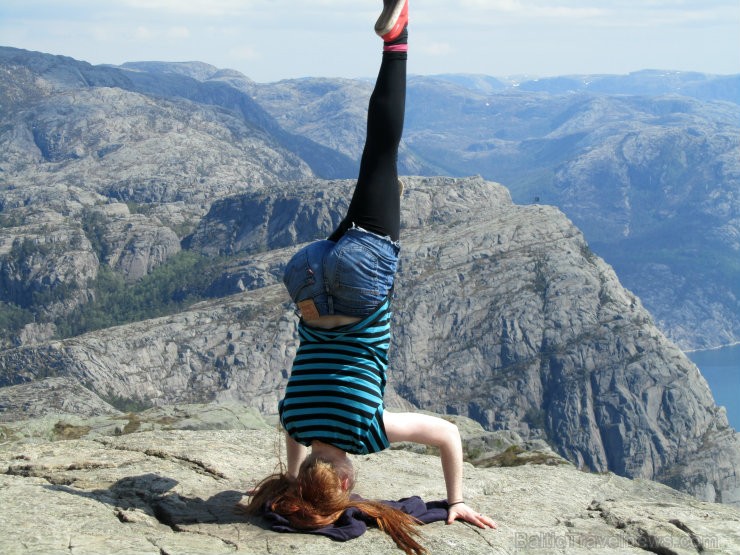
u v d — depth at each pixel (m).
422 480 4.36
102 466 4.24
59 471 4.18
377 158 3.50
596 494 4.41
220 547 3.29
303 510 3.45
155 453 4.44
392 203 3.50
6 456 4.39
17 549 3.09
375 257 3.43
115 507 3.63
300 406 3.49
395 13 3.40
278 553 3.28
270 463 4.37
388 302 3.54
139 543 3.23
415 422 3.59
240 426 7.92
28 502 3.55
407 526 3.48
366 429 3.46
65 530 3.28
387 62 3.52
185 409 8.38
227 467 4.25
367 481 4.30
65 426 7.30
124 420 7.67
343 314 3.46
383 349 3.54
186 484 3.97
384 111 3.48
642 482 4.69
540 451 6.89
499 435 7.45
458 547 3.44
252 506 3.64
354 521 3.46
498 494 4.29
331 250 3.45
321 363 3.49
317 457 3.52
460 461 3.68
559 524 3.91
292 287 3.49
